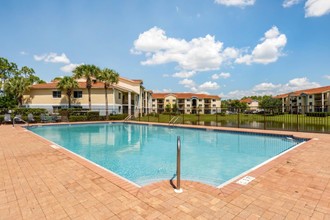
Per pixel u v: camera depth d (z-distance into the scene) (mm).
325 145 7754
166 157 8070
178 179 3449
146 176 5758
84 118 22188
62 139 12602
